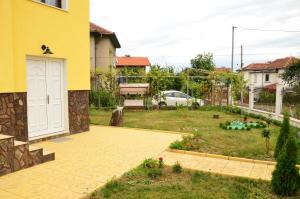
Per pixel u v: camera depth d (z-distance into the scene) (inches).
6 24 301.4
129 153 317.7
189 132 450.6
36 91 359.3
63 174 245.9
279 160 215.6
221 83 880.3
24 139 334.0
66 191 210.4
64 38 391.5
